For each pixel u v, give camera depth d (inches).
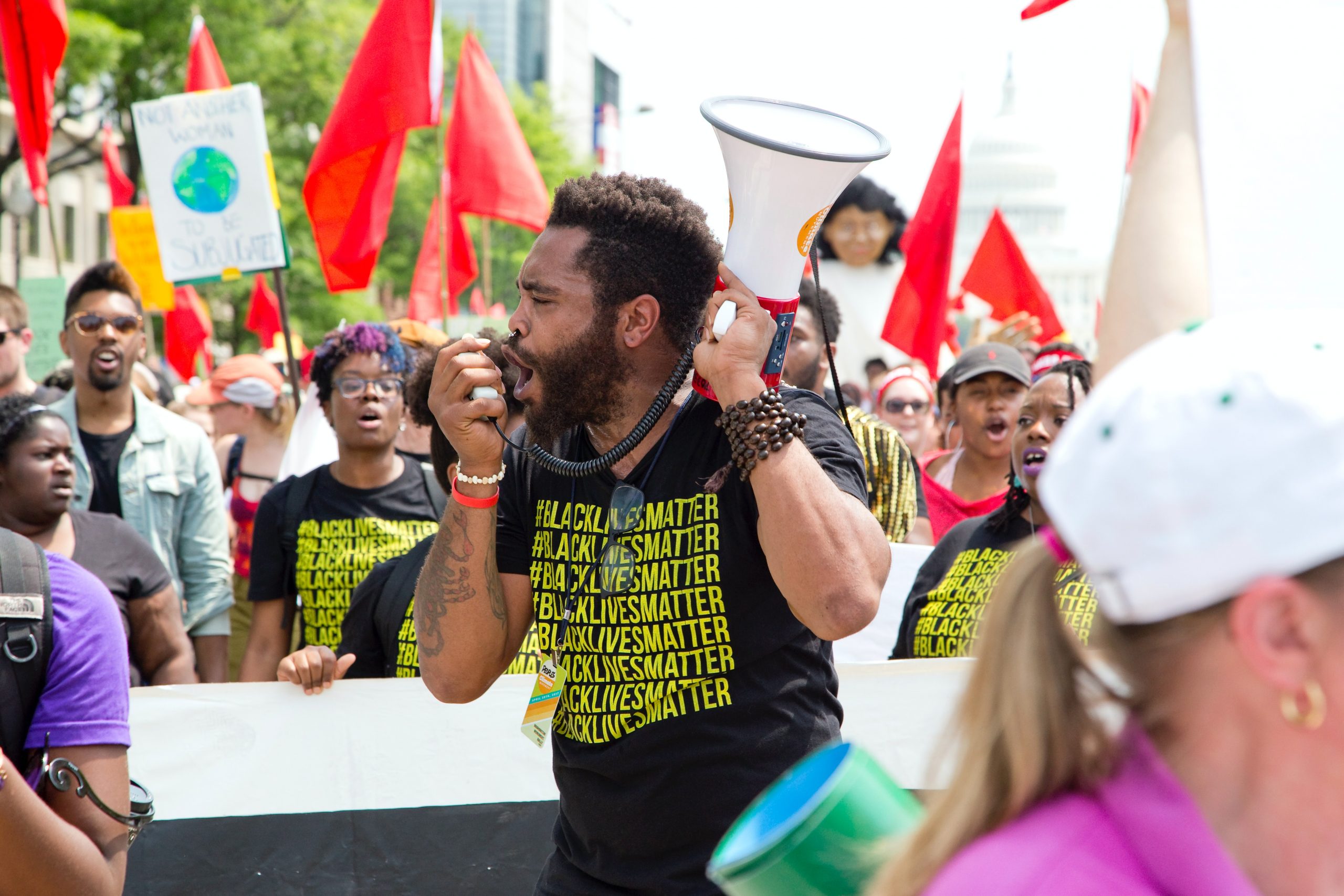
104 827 77.2
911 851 38.8
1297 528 33.6
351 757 125.6
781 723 76.7
